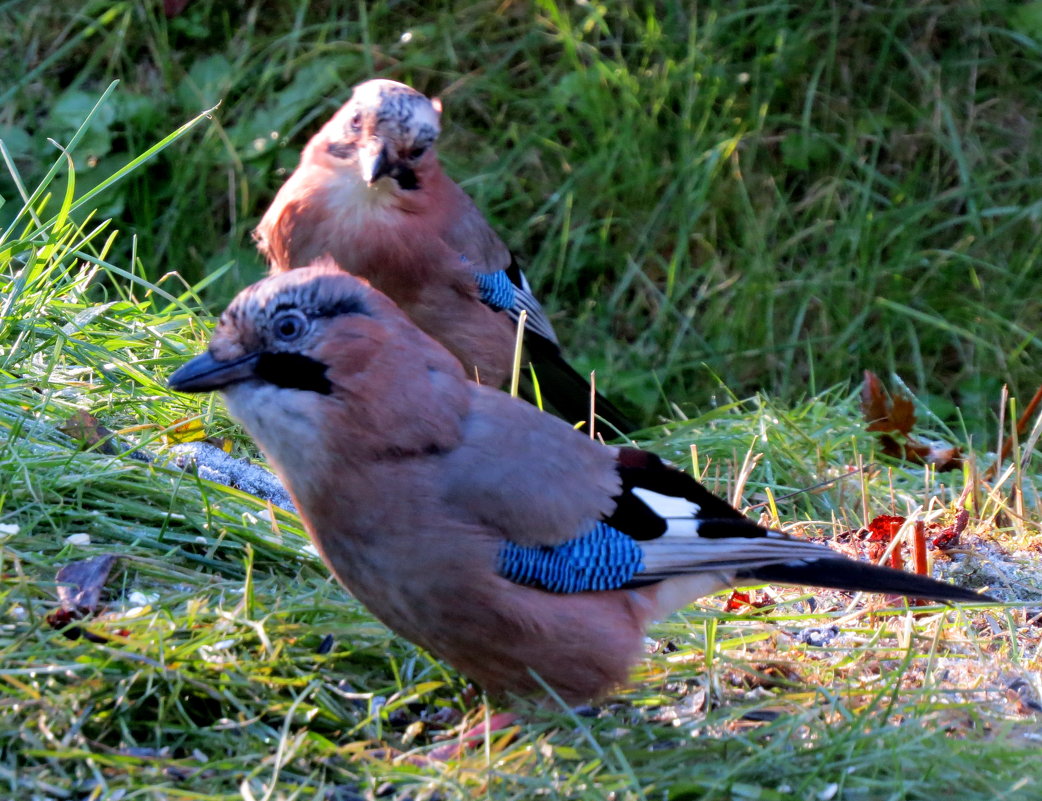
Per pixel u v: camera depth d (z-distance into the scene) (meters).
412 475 5.51
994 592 7.50
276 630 5.99
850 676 6.40
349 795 5.16
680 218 13.26
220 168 12.96
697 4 14.10
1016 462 8.62
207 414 8.03
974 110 14.03
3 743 5.05
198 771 5.07
